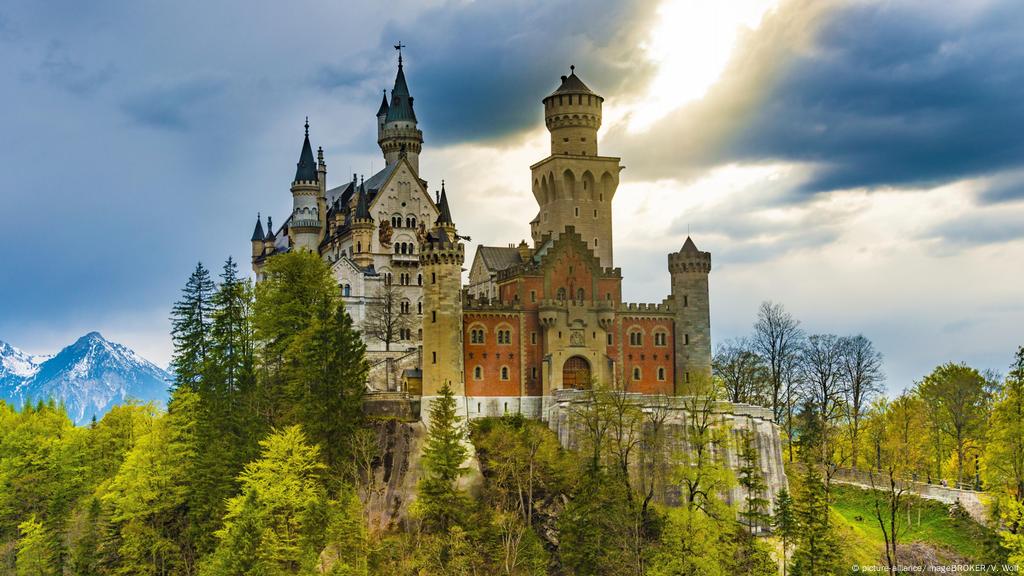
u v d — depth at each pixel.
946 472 138.50
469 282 175.88
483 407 133.12
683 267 144.00
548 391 135.12
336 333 116.44
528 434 123.56
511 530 101.88
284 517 99.44
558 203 156.62
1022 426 97.19
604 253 157.12
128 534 104.31
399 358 147.75
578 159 156.62
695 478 110.69
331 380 113.94
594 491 105.00
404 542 103.94
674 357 143.38
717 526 100.44
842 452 142.75
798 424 152.75
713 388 124.06
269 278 141.38
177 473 109.06
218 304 126.69
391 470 118.62
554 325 136.75
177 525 108.19
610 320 139.25
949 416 139.38
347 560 95.50
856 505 124.62
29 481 128.50
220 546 94.69
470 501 108.62
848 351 150.62
